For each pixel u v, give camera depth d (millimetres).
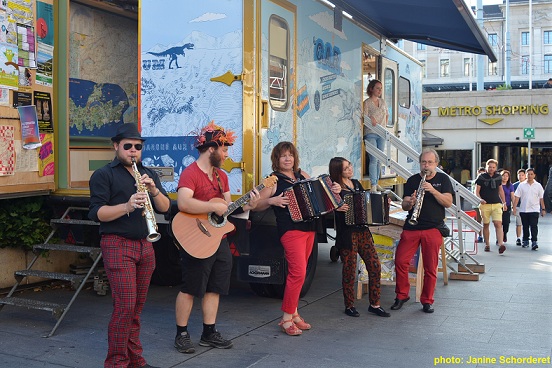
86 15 7230
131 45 7867
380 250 6996
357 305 6719
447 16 8641
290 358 4922
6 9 6090
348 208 6125
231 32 5789
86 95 7242
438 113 24047
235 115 5781
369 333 5641
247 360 4867
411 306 6715
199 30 5898
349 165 6230
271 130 6082
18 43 6234
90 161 7301
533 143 23516
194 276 4949
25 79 6332
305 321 6043
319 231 5809
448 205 6344
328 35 7348
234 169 5773
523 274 8703
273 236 6047
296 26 6527
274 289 6816
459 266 8477
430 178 6367
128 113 7836
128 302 4207
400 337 5516
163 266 7363
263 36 5902
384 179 9523
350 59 8094
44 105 6590
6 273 6809
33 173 6438
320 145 7168
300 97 6641
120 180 4309
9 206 6590
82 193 6648
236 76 5766
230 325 5855
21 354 4926
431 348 5199
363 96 8594
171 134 6023
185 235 4871
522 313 6395
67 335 5445
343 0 7777
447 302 6898
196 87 5922
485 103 23562
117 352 4238
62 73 6781
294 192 5395
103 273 7129
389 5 8047
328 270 8875
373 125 8516
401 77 10695
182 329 5055
